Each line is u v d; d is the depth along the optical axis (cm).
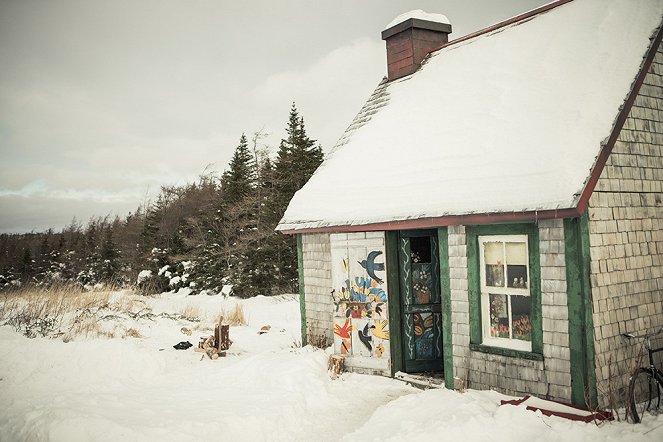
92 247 4578
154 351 936
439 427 521
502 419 516
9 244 5516
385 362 804
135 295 1966
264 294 2466
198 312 1688
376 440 545
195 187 3512
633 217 621
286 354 924
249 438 607
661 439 461
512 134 679
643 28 666
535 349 600
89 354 865
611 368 571
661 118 673
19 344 854
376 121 1001
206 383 823
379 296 809
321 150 2936
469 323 672
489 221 606
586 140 579
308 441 602
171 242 3247
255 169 2744
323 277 958
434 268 828
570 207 524
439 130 814
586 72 675
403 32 1103
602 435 478
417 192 727
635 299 609
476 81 855
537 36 834
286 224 947
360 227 793
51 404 677
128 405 689
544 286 586
